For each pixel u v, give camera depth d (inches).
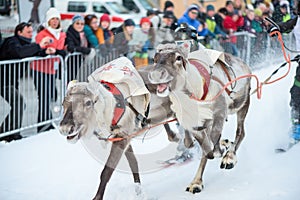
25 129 232.7
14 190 164.1
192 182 162.6
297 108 209.8
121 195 156.2
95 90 135.9
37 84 229.1
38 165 188.2
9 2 296.4
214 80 155.5
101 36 276.5
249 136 218.5
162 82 139.3
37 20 310.3
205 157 162.6
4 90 214.4
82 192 162.4
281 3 431.5
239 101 177.5
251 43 393.7
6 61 212.5
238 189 161.8
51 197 158.6
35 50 225.0
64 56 241.9
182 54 142.8
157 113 152.6
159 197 156.9
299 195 155.9
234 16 380.8
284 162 187.6
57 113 242.8
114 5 386.6
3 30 289.0
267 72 354.0
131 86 143.6
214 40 351.9
